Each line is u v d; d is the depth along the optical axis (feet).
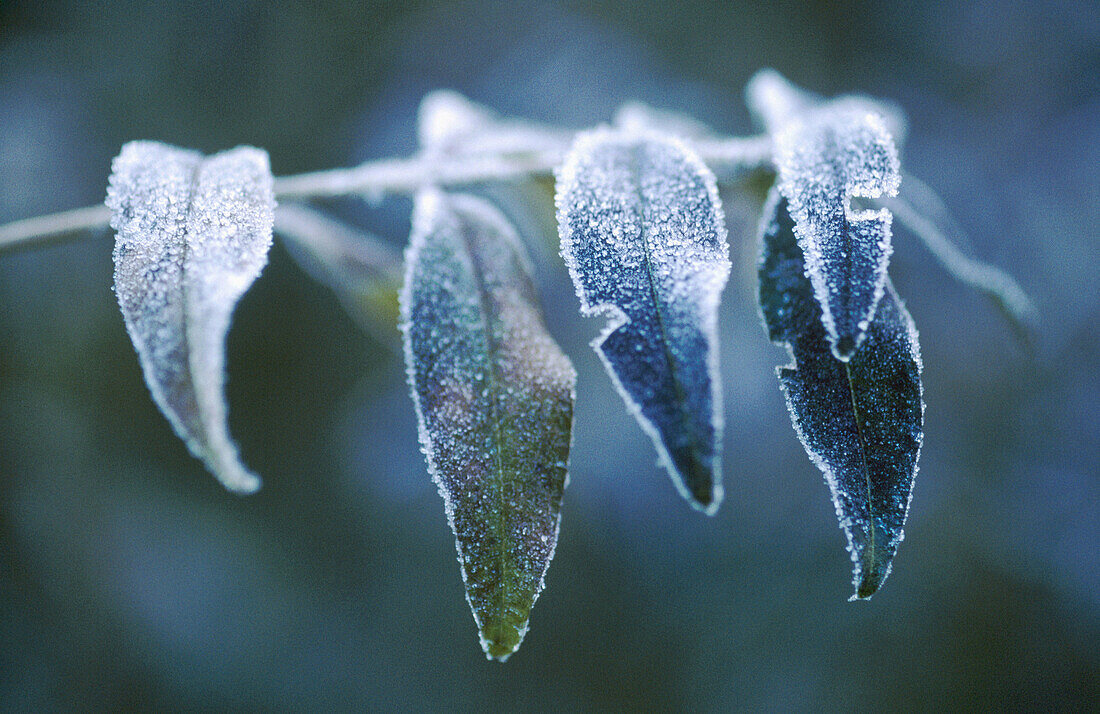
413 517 3.31
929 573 3.07
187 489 3.13
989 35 3.79
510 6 3.97
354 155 3.71
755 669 2.97
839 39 3.94
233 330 3.43
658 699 3.01
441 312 1.11
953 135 3.71
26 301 3.01
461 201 1.14
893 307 1.10
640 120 1.32
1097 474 3.10
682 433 1.07
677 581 3.13
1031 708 2.88
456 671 3.08
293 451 3.37
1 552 2.69
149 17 3.58
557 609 3.18
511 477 1.09
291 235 1.31
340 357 3.49
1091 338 3.26
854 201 1.13
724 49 3.98
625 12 4.00
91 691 2.67
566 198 1.10
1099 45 3.64
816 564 3.06
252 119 3.66
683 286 1.08
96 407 3.06
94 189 3.30
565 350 3.22
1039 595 3.02
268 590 3.04
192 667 2.81
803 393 1.09
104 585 2.80
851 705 2.89
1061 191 3.48
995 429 3.22
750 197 1.22
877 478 1.08
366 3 3.85
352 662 3.01
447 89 3.87
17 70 3.34
